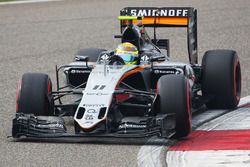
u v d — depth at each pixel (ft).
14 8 310.45
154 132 114.52
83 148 114.83
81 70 131.54
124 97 126.52
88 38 239.50
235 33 237.04
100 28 256.73
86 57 130.82
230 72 140.87
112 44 228.02
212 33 238.68
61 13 293.02
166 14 147.84
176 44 224.12
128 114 129.49
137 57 131.85
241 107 145.07
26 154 111.96
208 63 141.90
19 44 233.76
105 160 107.76
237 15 269.85
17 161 108.17
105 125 114.83
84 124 113.70
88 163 106.32
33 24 270.46
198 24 255.50
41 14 292.40
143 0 313.12
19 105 124.36
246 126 127.13
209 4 296.92
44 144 117.91
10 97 159.63
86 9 300.20
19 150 114.42
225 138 118.93
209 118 135.44
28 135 118.01
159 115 116.88
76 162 107.04
